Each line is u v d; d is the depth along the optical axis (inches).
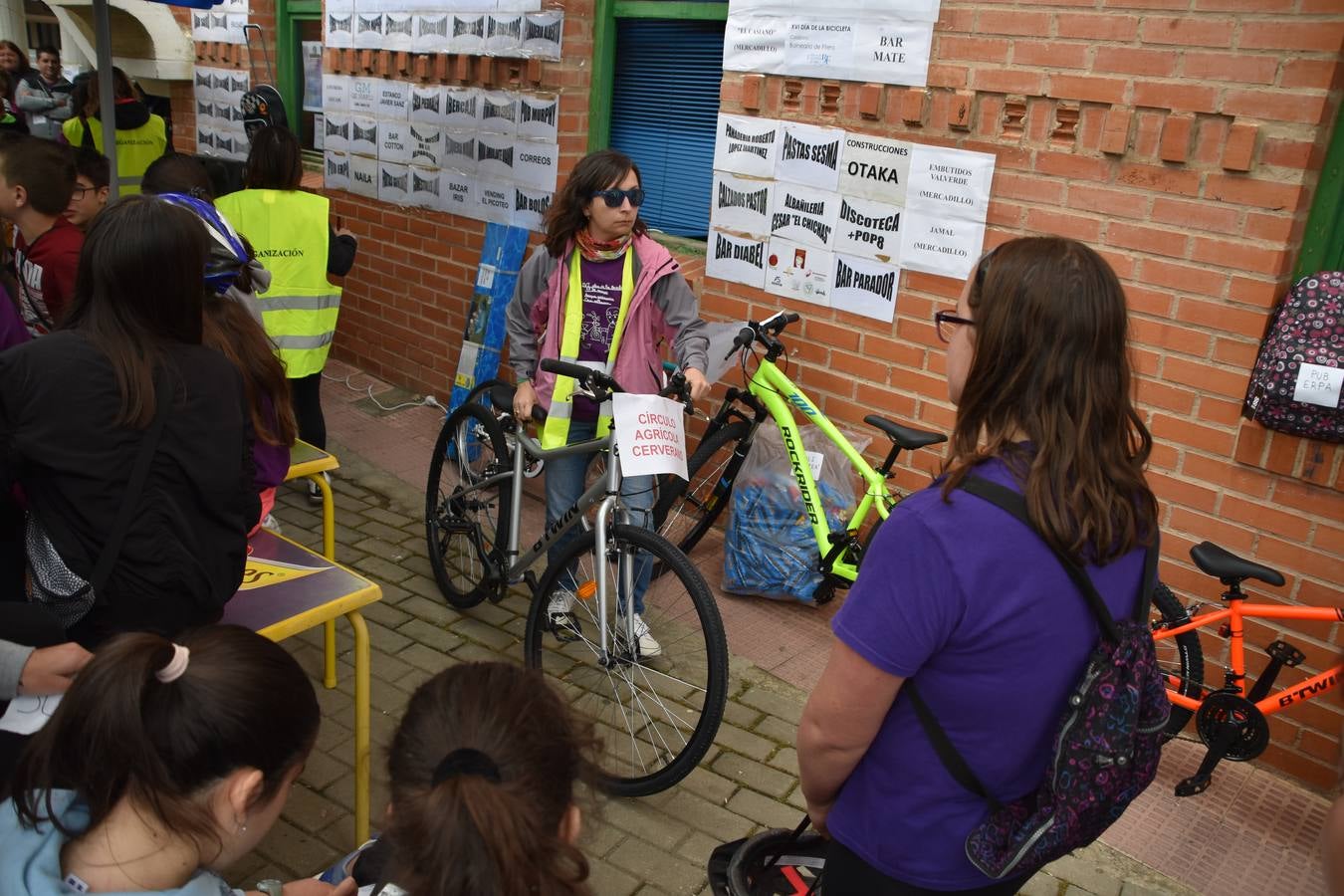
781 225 167.2
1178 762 131.5
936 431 155.9
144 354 78.2
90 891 50.7
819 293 164.6
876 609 57.4
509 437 153.3
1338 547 121.3
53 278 130.9
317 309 178.9
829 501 159.6
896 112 149.4
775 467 164.7
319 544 177.2
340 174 254.7
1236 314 124.0
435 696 50.1
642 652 131.3
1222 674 131.8
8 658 71.3
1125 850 117.1
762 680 145.3
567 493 146.1
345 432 224.4
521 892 44.2
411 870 45.0
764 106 165.5
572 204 137.6
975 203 143.4
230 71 288.0
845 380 164.6
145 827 51.0
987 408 58.6
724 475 172.9
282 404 111.6
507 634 153.9
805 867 84.1
